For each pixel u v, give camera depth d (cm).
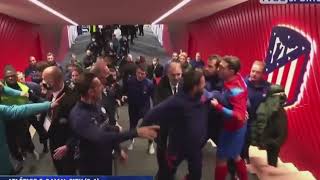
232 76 544
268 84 679
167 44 2844
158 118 508
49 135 517
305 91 736
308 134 725
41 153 855
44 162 799
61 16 1562
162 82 686
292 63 781
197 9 1308
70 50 3112
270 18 889
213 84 646
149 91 833
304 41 736
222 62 543
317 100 694
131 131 424
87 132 418
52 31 2448
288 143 809
